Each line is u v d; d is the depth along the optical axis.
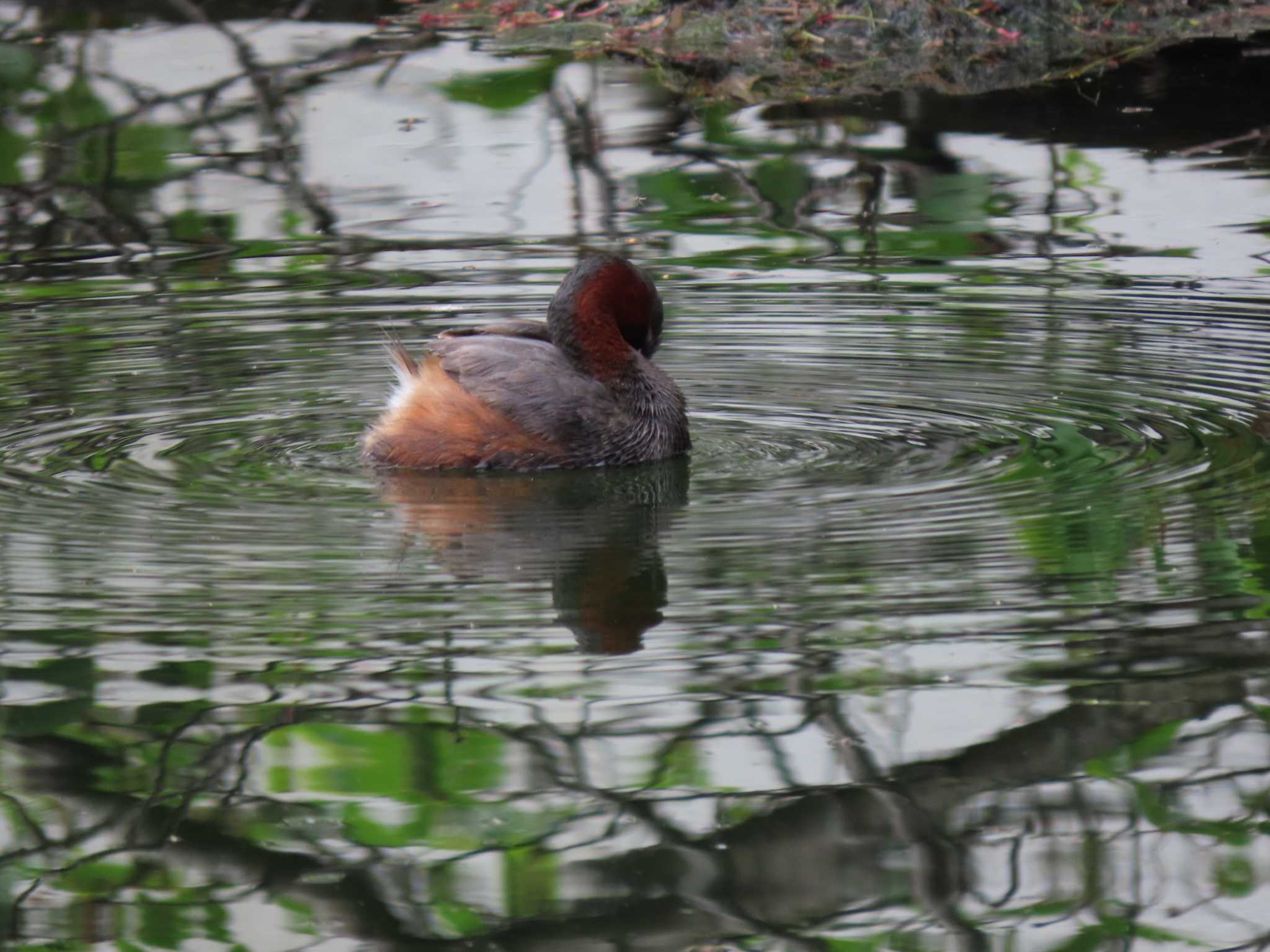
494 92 22.03
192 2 25.92
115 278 16.52
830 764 7.42
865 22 23.69
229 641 8.62
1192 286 15.57
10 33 24.41
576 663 8.40
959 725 7.71
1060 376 13.26
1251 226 17.20
